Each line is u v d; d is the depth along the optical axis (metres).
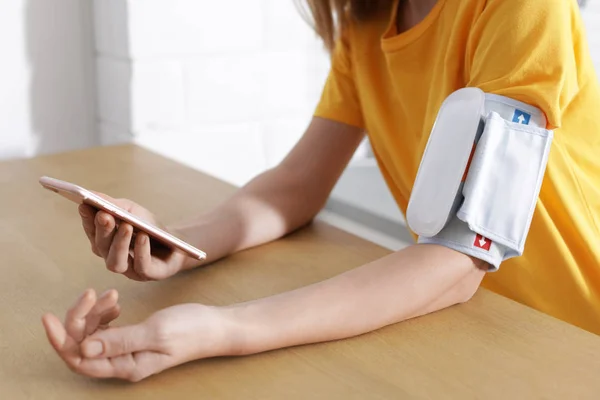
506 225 0.80
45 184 0.80
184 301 0.87
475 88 0.83
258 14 1.69
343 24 1.17
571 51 0.88
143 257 0.84
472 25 0.92
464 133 0.81
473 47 0.91
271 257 1.00
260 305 0.77
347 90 1.18
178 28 1.59
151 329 0.69
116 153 1.43
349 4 1.15
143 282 0.92
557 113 0.80
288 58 1.76
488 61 0.86
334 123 1.17
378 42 1.13
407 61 1.06
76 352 0.67
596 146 1.00
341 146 1.17
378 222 1.76
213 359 0.75
